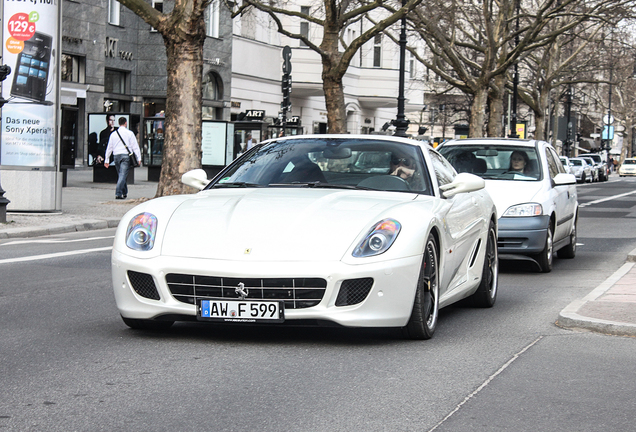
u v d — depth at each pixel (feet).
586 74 199.41
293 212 19.69
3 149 54.34
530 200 35.78
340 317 18.26
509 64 122.52
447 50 124.47
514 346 20.15
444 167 25.44
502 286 32.07
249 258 18.33
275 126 113.60
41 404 14.60
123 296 19.51
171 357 18.28
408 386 16.15
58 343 19.69
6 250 39.99
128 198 73.20
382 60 175.52
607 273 36.42
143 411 14.23
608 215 76.59
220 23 139.44
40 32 53.57
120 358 18.13
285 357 18.39
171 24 63.57
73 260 36.94
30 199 54.85
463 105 234.38
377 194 21.79
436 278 20.93
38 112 54.49
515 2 132.87
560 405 15.11
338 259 18.28
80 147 124.88
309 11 156.35
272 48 154.10
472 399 15.37
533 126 266.36
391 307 18.71
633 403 15.37
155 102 138.00
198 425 13.47
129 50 134.72
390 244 18.80
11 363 17.65
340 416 14.10
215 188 23.17
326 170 23.12
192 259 18.58
